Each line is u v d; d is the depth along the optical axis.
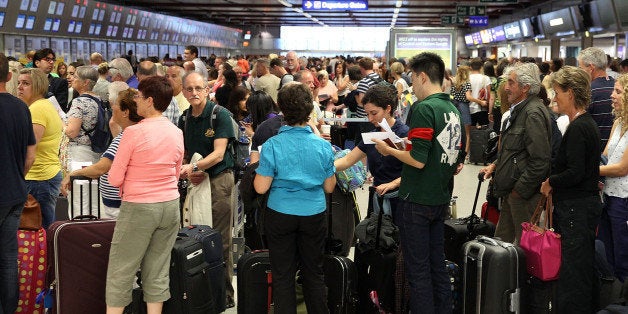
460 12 28.14
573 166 3.89
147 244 3.72
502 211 4.64
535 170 4.14
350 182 4.35
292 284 3.62
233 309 4.68
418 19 40.62
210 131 4.56
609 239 4.50
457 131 3.71
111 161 4.02
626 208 4.30
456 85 11.05
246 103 5.39
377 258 4.00
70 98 8.64
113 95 4.91
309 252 3.62
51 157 4.73
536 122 4.16
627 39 15.27
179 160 3.86
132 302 3.91
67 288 3.91
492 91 10.62
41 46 15.27
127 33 21.38
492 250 3.77
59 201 5.37
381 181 4.21
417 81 3.78
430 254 3.82
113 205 4.57
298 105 3.54
